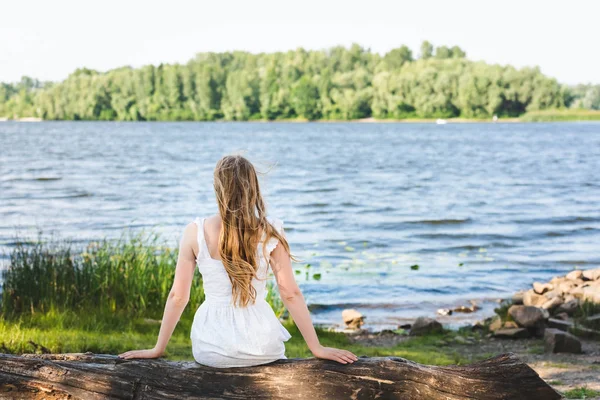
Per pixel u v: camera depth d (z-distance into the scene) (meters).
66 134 95.62
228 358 3.27
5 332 7.47
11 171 41.47
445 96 136.12
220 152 61.47
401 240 19.95
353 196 31.62
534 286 12.15
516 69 135.00
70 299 9.49
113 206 26.89
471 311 11.84
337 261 16.31
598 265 16.27
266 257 3.26
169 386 3.23
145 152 61.16
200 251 3.29
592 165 51.00
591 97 159.50
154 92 150.75
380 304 12.27
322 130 112.62
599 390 6.12
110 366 3.27
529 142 81.50
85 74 163.75
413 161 54.16
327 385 3.23
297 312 3.32
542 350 8.60
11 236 18.73
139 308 9.84
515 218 24.66
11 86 188.50
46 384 3.20
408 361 3.38
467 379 3.35
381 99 140.38
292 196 31.59
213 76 148.38
